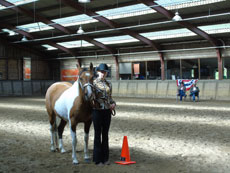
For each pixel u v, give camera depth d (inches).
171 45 902.4
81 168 165.6
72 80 1176.8
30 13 783.1
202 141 239.1
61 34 964.6
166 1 642.2
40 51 1209.4
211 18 678.5
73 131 175.0
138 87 978.7
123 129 302.2
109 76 1074.1
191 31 740.7
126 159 176.9
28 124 342.3
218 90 797.2
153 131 289.4
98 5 704.4
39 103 689.0
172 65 911.7
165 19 734.5
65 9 753.6
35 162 178.4
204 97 821.2
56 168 165.6
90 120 179.5
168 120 372.2
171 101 746.8
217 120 369.7
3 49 1082.7
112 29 792.3
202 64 845.2
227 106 580.4
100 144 173.8
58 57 1219.2
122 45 989.8
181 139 248.1
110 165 171.8
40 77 1211.2
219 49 796.6
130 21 784.9
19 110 512.7
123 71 1034.1
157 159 184.4
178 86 757.3
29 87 1156.5
